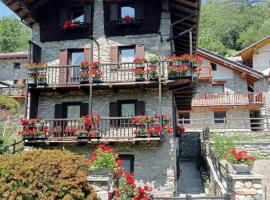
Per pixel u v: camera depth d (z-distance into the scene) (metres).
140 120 14.51
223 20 63.88
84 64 15.66
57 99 16.73
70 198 6.50
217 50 54.19
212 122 27.48
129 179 8.88
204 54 27.89
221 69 28.34
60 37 17.22
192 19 15.91
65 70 16.52
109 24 16.80
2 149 15.66
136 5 16.55
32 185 6.52
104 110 16.12
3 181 6.55
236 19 63.72
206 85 28.55
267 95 30.08
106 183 8.00
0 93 28.17
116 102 16.02
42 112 16.67
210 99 27.30
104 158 8.88
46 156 6.90
